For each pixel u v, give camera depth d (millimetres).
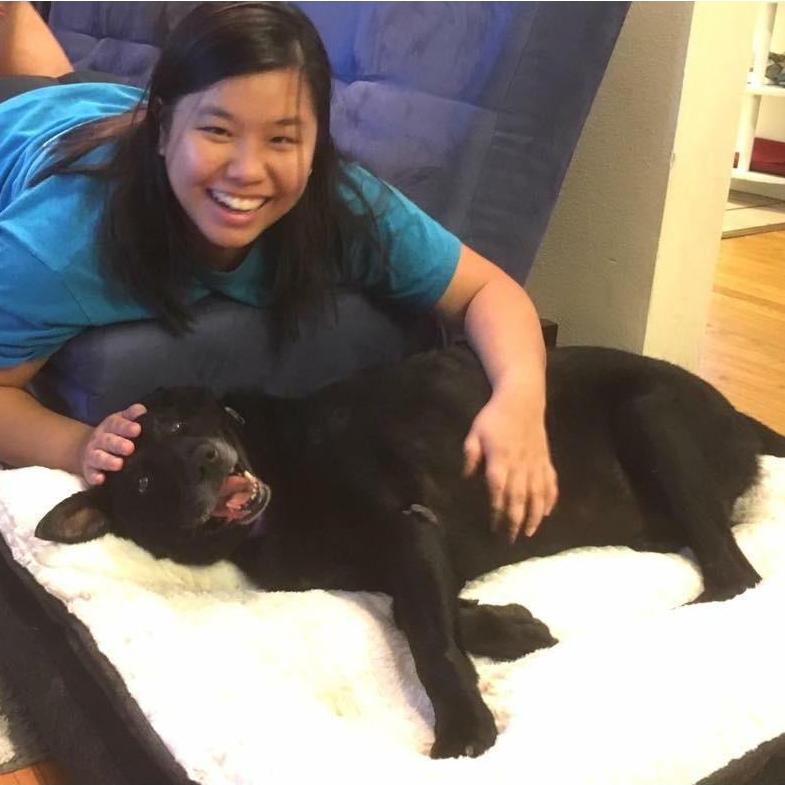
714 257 1970
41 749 1307
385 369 1471
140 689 1051
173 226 1335
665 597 1317
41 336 1339
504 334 1452
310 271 1435
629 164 1888
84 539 1242
